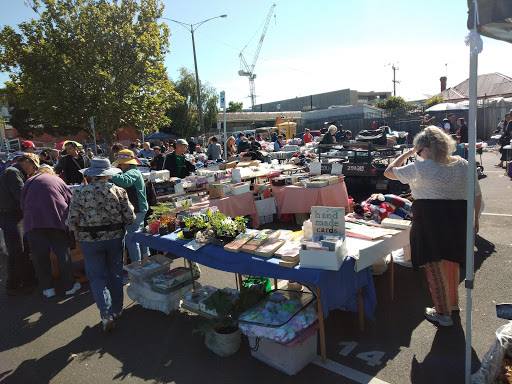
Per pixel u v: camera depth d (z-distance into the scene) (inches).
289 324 107.9
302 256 106.8
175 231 158.2
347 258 112.3
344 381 104.0
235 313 123.0
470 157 91.2
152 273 161.0
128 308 164.7
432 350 115.4
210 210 157.6
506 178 387.2
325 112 1423.5
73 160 279.7
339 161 336.2
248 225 268.2
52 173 187.6
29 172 191.2
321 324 109.1
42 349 136.7
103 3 712.4
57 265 201.9
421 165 117.9
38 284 199.6
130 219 145.6
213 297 126.7
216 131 1787.6
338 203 263.4
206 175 286.7
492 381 92.4
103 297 141.2
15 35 671.1
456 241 117.5
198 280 185.8
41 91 669.3
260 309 120.2
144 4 743.7
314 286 114.2
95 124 720.3
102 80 690.2
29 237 175.9
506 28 92.4
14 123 1385.3
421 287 159.2
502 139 465.1
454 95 1024.9
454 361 109.3
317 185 254.2
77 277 200.8
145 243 161.0
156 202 221.6
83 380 116.1
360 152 335.0
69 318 159.9
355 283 117.0
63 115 701.9
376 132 394.3
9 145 1409.9
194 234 142.9
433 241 118.5
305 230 125.4
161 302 151.6
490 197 308.3
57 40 672.4
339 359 114.2
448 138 116.6
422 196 120.5
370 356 114.7
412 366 108.5
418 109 1227.9
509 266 169.0
